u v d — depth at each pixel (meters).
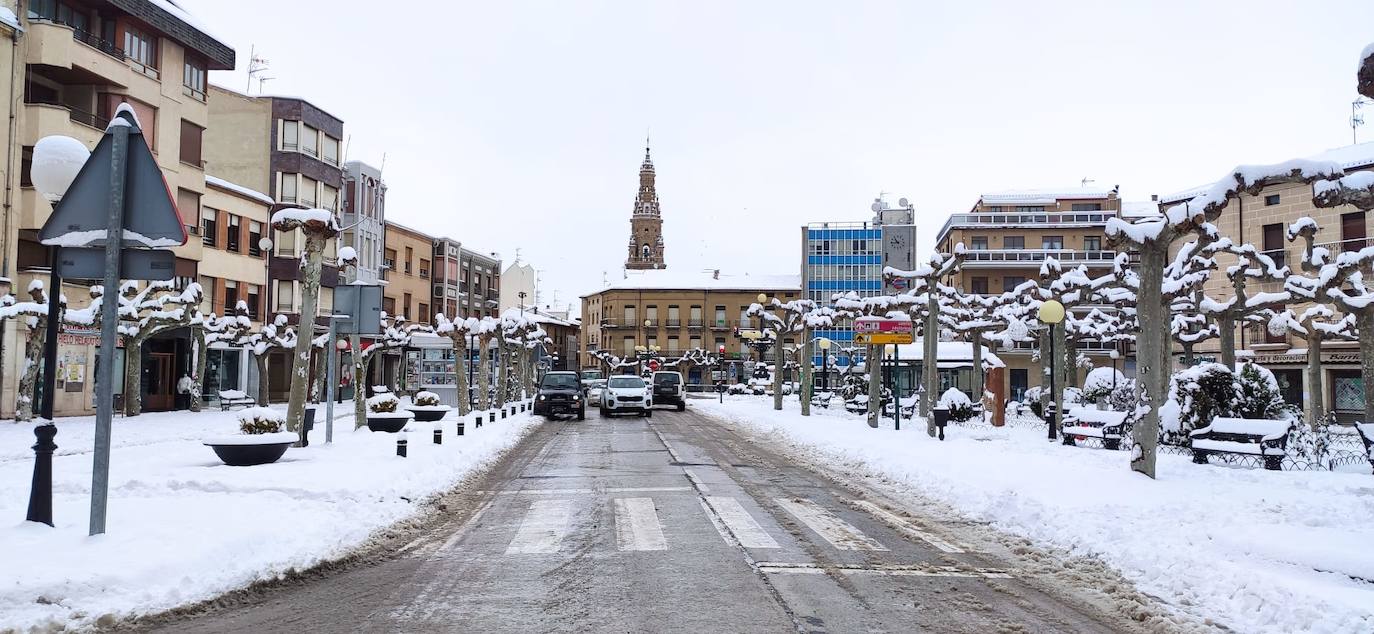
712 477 15.07
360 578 7.58
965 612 6.58
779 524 10.32
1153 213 69.50
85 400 31.66
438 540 9.34
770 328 39.66
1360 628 5.89
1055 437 21.50
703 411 42.25
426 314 69.50
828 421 29.52
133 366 31.19
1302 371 35.72
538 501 12.22
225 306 41.94
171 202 7.74
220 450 13.59
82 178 7.72
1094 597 7.09
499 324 35.66
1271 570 7.66
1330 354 34.56
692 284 102.75
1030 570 8.06
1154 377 13.38
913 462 15.98
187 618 6.29
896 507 11.83
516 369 47.97
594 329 111.69
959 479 13.60
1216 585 7.13
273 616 6.36
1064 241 67.38
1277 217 36.19
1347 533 8.68
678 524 10.30
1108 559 8.41
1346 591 6.79
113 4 31.98
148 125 34.22
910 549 8.96
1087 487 12.06
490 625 6.14
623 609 6.55
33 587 6.14
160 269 7.80
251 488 11.37
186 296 30.50
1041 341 32.34
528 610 6.52
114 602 6.32
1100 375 31.12
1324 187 11.78
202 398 37.34
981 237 67.94
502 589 7.17
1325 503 10.54
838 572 7.85
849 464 17.22
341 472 13.03
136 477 11.97
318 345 38.41
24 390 26.38
